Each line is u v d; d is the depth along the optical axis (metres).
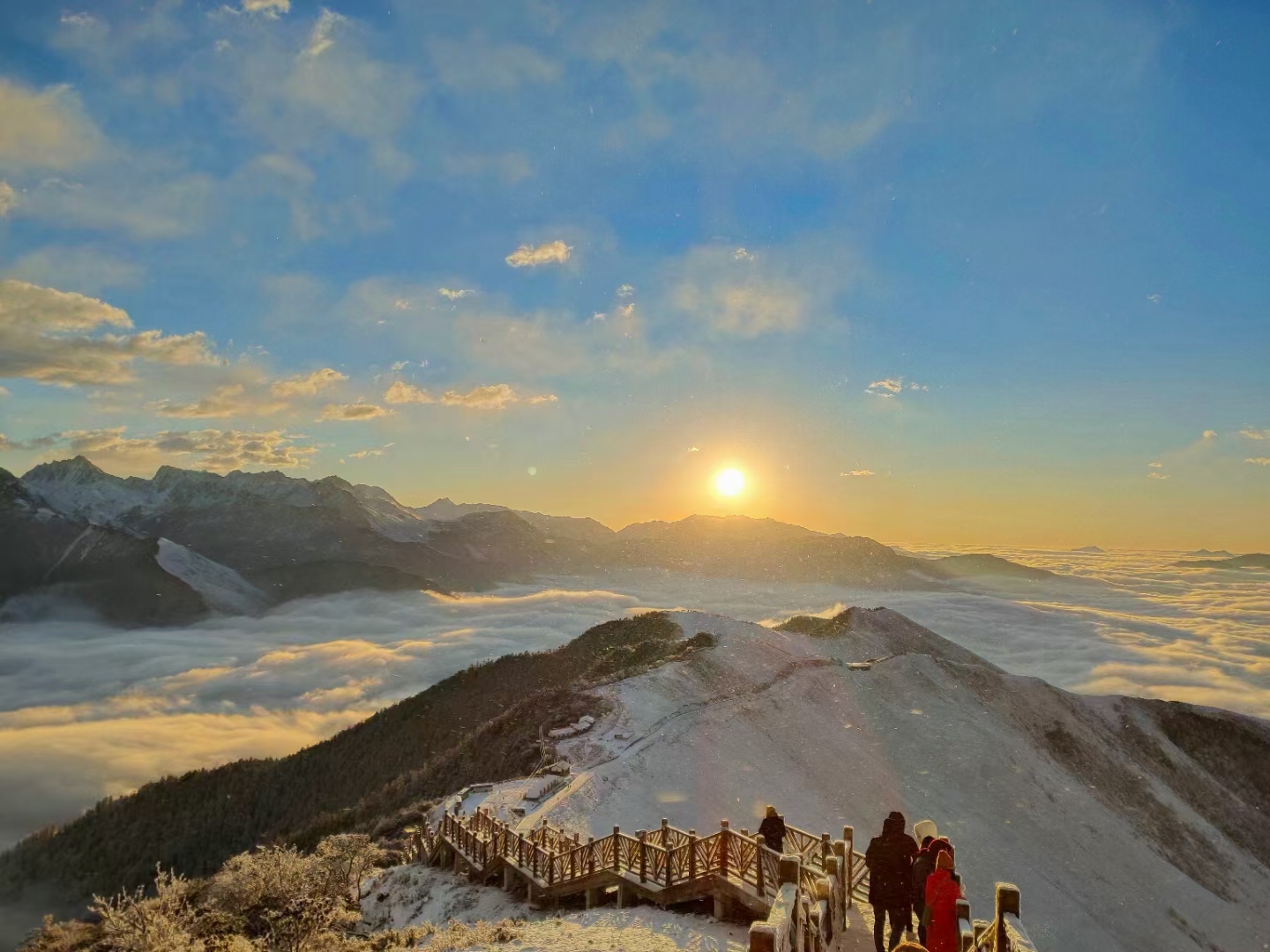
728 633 83.75
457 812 36.25
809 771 50.69
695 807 39.19
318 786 76.69
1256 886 62.19
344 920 25.28
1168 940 48.44
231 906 22.23
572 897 21.11
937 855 11.02
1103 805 64.19
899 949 7.08
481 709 80.12
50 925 24.31
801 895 10.61
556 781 41.50
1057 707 81.69
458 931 18.38
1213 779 82.12
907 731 63.34
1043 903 45.91
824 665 74.62
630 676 65.75
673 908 17.69
